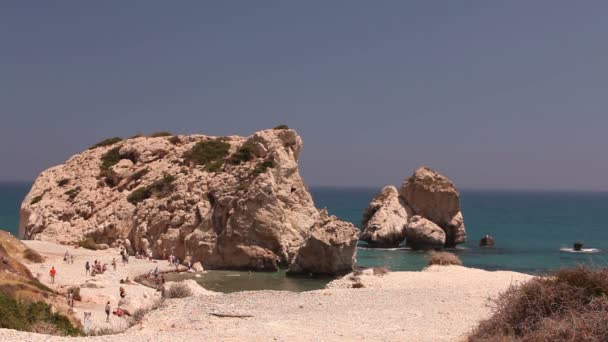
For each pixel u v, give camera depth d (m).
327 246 56.44
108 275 50.19
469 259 73.75
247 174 65.88
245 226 61.41
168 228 66.50
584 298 15.36
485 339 15.89
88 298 38.09
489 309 24.03
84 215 74.75
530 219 160.75
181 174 73.81
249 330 18.73
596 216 179.25
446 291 29.84
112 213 72.38
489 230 121.25
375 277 36.91
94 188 79.25
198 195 67.81
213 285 51.12
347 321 21.38
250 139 74.25
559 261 72.19
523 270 64.25
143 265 59.16
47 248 63.78
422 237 82.44
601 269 16.45
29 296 24.83
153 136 90.75
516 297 16.61
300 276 57.50
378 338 17.89
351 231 58.00
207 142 80.44
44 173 88.06
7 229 110.62
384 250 81.19
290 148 73.56
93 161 85.56
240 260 61.06
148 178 76.56
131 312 33.03
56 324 20.69
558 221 153.25
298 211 67.56
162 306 26.53
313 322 21.09
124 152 84.75
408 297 28.06
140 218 69.44
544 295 15.84
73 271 50.47
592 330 13.47
